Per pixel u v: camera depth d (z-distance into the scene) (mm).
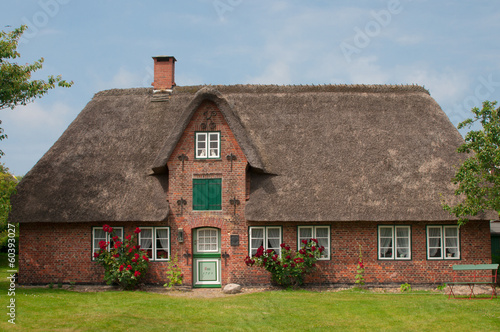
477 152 19078
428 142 22922
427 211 20609
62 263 21844
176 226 21547
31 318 14273
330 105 24641
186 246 21422
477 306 16625
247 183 21734
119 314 15125
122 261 20781
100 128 24250
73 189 21828
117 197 21484
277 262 20625
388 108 24484
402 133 23312
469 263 21328
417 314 15492
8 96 20203
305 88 25516
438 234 21469
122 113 24922
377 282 21172
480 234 21484
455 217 20438
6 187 19797
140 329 13539
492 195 18750
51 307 15914
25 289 20500
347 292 20172
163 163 21312
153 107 25078
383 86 25531
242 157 21609
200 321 14617
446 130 23500
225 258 21344
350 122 23828
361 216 20469
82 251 21844
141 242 21766
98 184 21938
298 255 20562
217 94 21609
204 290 21109
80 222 21750
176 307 16453
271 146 22953
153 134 23750
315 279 21234
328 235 21422
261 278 21219
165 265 21516
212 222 21453
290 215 20609
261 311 15938
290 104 24766
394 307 16500
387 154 22422
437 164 22047
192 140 21812
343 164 22047
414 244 21344
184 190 21625
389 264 21234
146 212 21000
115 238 21109
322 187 21297
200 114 21906
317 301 17594
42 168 22719
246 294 19734
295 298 18203
